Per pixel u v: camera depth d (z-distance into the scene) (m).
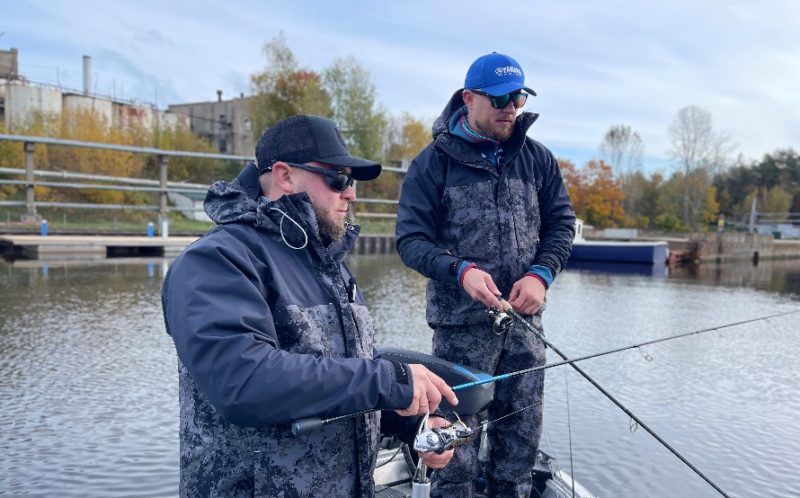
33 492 4.46
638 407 6.60
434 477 2.50
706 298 15.95
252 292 1.34
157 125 40.56
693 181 56.41
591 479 4.78
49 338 9.04
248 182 1.62
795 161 68.50
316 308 1.49
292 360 1.30
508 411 2.58
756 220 57.75
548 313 12.94
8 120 37.97
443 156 2.55
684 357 9.07
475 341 2.53
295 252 1.50
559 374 7.86
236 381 1.25
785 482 4.85
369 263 23.98
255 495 1.39
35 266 18.19
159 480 4.68
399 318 11.23
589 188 54.56
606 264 28.75
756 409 6.62
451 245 2.56
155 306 11.70
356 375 1.35
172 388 6.86
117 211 32.28
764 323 12.12
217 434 1.40
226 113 51.34
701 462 5.19
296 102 40.53
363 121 40.03
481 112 2.43
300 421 1.30
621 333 10.80
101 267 18.14
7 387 6.82
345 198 1.57
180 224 30.91
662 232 50.75
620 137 62.28
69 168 33.12
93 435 5.51
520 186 2.56
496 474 2.61
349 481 1.49
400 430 1.76
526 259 2.56
